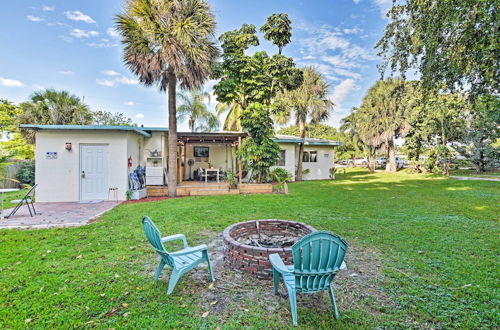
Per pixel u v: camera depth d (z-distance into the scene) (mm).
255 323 2191
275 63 11555
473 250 3869
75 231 4887
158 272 2908
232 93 11883
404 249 3951
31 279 2932
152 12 7996
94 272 3133
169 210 6812
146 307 2418
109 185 8734
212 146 14117
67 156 8523
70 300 2514
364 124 21062
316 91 15312
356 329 2109
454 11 4625
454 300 2521
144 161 11328
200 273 3156
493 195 9047
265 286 2848
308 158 16984
